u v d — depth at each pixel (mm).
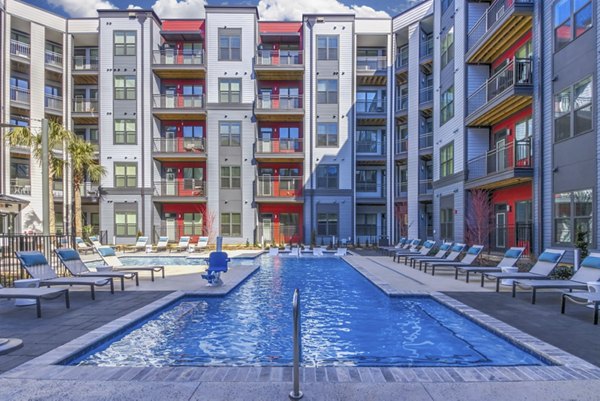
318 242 25219
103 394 3340
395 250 17984
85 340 4895
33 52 25000
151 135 25438
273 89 26906
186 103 25766
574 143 10727
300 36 26266
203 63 25781
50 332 5246
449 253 13523
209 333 5926
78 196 23000
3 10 23594
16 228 23766
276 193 25438
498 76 14898
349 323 6520
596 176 9836
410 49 24516
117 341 5445
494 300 7473
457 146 17797
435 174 20906
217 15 25672
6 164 23344
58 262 11703
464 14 17062
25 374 3770
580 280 7266
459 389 3461
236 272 12266
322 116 25516
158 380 3648
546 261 8547
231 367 4039
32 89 24891
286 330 6121
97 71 26203
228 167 25469
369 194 27391
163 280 10445
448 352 5039
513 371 3906
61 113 26125
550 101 11844
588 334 5105
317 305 7891
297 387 3258
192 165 26562
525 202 14000
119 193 25328
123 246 23500
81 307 6855
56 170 21625
